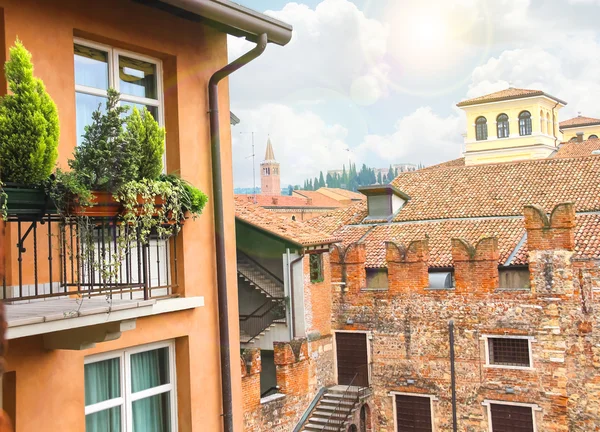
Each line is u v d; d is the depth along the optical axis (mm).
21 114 5578
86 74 7699
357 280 25141
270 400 20562
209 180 8945
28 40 6680
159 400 8258
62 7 7055
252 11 8438
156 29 8227
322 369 24516
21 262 5992
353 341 25172
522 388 21781
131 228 6949
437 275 24016
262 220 25203
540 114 58031
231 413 8781
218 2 7926
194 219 8172
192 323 8438
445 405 23172
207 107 8984
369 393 24469
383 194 29453
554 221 21328
